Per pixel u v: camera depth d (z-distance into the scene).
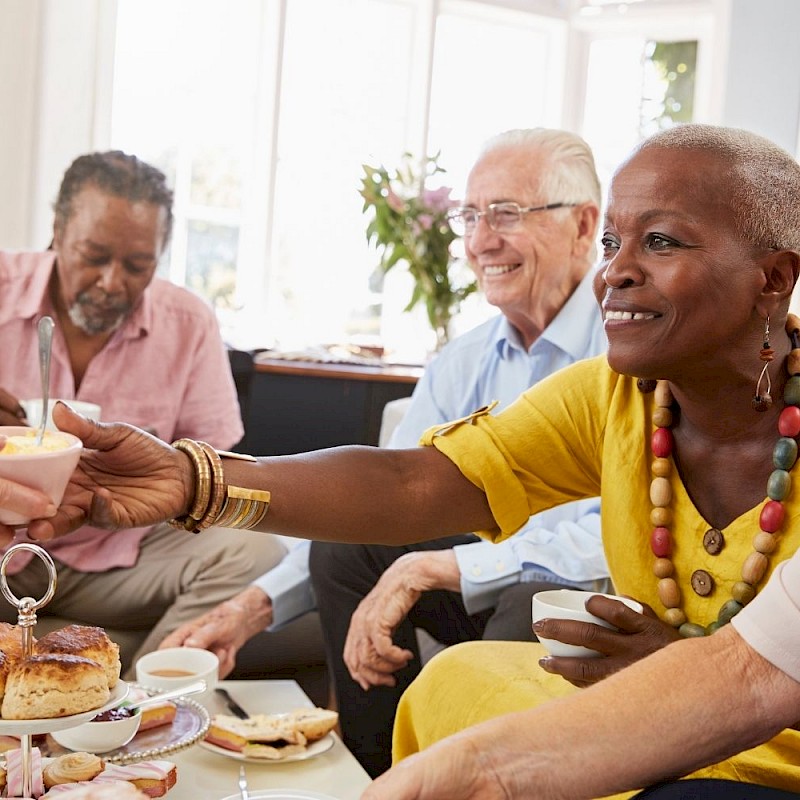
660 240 1.09
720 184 1.07
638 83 4.79
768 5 4.17
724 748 0.84
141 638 2.28
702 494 1.20
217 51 4.25
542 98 4.91
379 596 1.89
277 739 1.52
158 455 1.15
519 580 1.85
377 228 3.74
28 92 3.61
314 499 1.25
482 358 2.27
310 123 4.49
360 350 4.19
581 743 0.83
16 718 0.95
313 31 4.45
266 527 1.22
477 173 2.22
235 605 2.01
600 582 1.84
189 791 1.38
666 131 1.13
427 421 2.29
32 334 2.31
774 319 1.11
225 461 1.21
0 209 3.63
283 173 4.46
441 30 4.71
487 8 4.68
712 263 1.07
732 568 1.16
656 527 1.22
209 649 1.97
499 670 1.30
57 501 1.02
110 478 1.15
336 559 2.00
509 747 0.83
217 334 2.48
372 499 1.28
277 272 4.50
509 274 2.16
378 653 1.88
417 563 1.88
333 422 3.59
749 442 1.16
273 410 3.54
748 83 4.21
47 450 1.01
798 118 4.18
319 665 2.31
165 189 2.27
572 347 2.14
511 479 1.33
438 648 2.17
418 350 4.69
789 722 0.84
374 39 4.56
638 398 1.26
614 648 1.09
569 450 1.35
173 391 2.40
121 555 2.23
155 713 1.44
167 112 4.18
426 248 3.69
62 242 2.25
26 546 1.02
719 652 0.86
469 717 1.26
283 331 4.53
